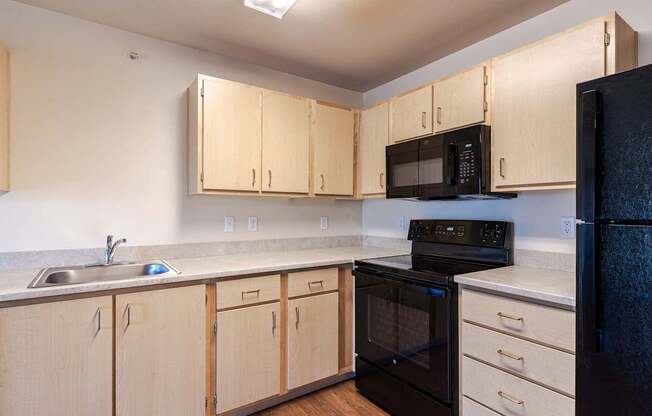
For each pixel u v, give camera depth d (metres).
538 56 1.73
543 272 1.85
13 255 1.91
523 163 1.78
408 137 2.42
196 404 1.86
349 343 2.45
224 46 2.43
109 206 2.17
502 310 1.57
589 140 1.10
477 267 2.04
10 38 1.91
